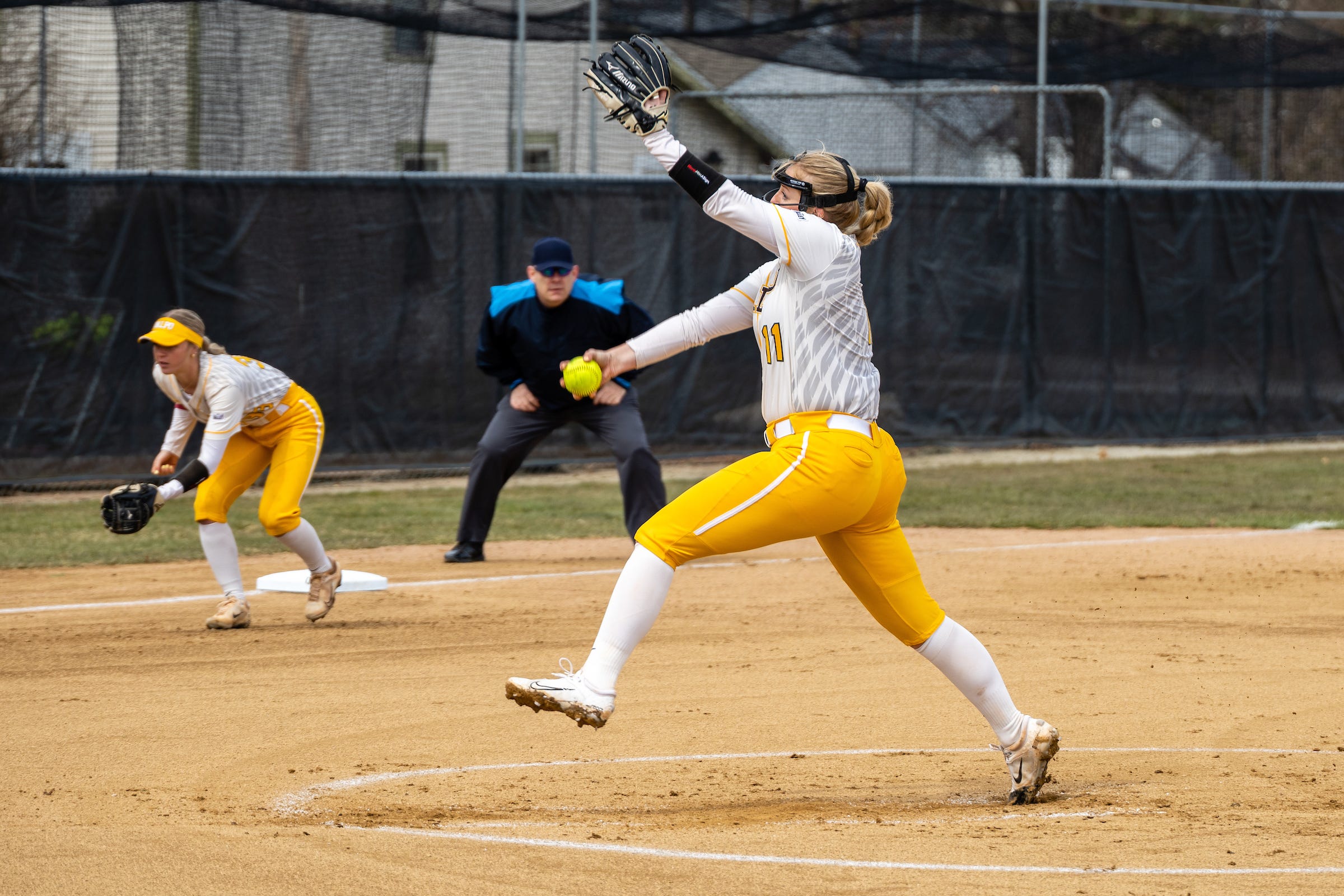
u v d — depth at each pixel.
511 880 11.41
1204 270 53.72
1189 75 57.19
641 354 14.17
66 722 17.81
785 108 63.88
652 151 13.30
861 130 64.12
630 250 47.94
